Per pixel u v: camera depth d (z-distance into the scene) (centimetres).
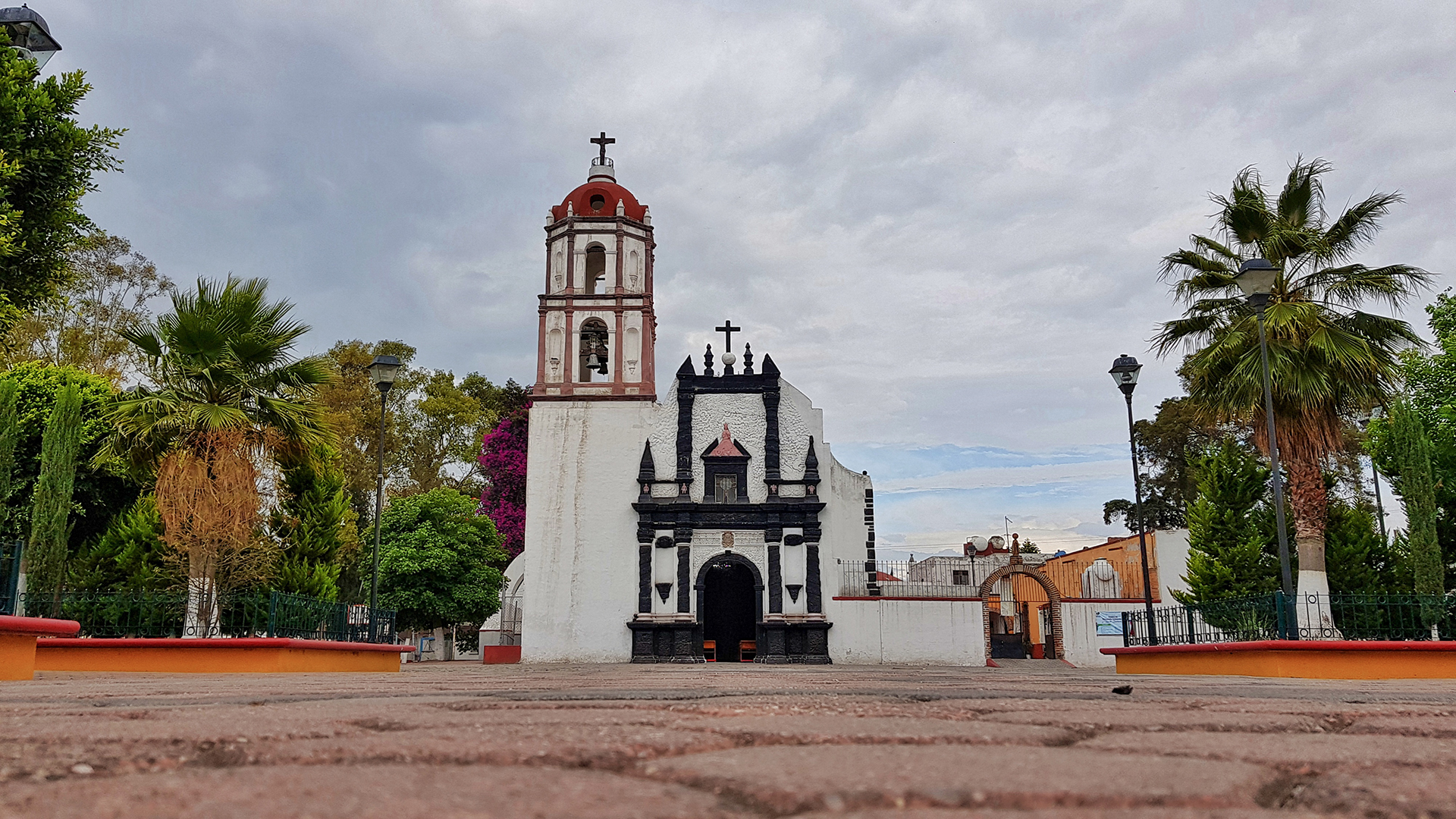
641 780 184
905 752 222
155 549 2270
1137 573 3638
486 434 4931
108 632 1527
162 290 3878
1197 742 262
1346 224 2036
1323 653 1341
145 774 192
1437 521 2478
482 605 3712
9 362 2867
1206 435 4306
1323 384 1877
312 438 1898
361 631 1980
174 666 1424
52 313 3619
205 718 314
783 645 2838
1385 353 1997
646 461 2955
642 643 2842
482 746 228
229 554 1759
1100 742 262
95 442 2600
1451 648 1335
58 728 273
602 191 3183
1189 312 2148
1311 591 1922
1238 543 2622
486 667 2480
